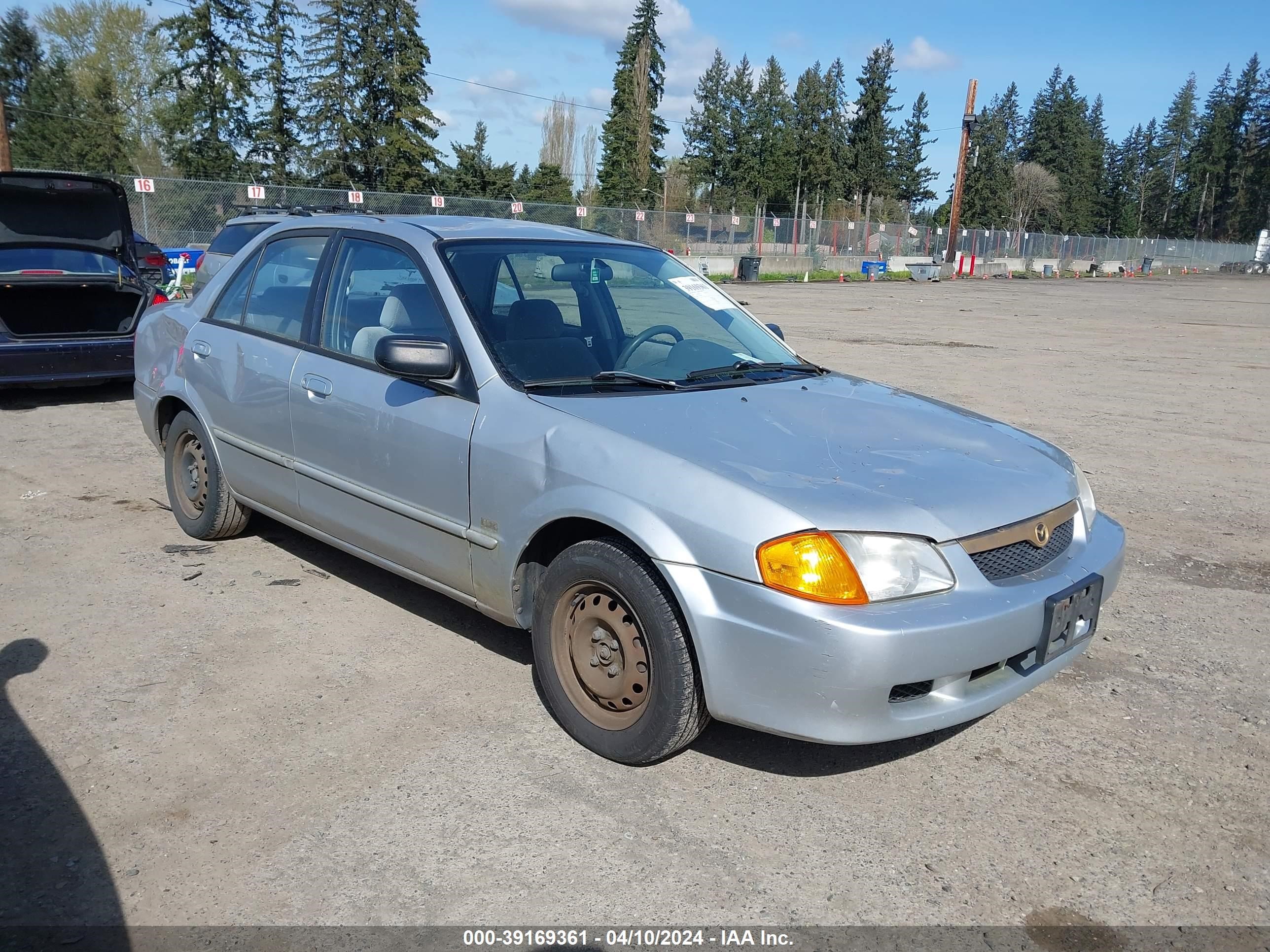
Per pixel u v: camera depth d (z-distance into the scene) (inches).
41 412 338.6
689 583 112.0
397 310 154.7
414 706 138.7
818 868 106.3
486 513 135.3
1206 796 123.1
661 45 2861.7
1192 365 575.2
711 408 136.0
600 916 97.7
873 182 3575.3
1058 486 132.2
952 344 642.8
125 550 199.6
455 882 102.1
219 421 188.4
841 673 105.0
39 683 142.3
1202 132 4517.7
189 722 132.7
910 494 116.6
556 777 122.3
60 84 2208.4
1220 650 167.9
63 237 356.5
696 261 1493.6
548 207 1318.9
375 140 1925.4
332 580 185.8
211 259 352.5
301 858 105.3
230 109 1891.0
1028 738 136.6
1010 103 4375.0
